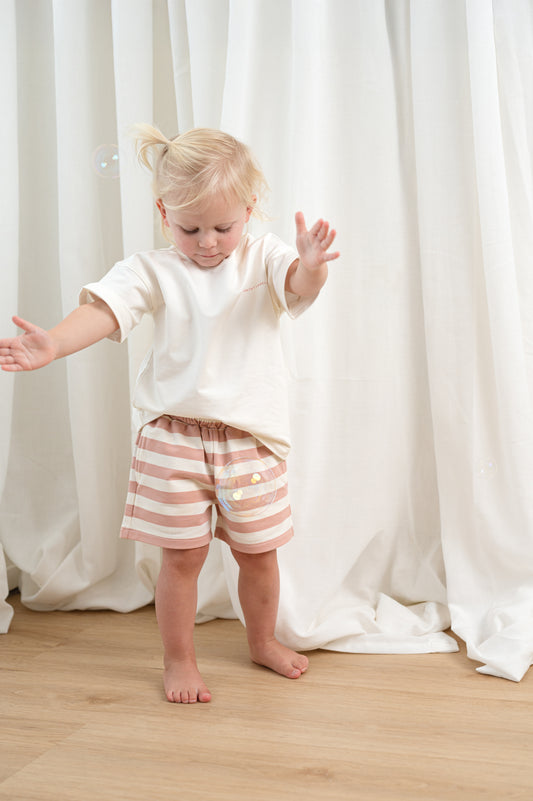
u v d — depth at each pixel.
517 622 1.36
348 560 1.55
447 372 1.52
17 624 1.62
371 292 1.57
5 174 1.66
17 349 1.09
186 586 1.27
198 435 1.25
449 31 1.50
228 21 1.56
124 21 1.61
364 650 1.42
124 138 1.62
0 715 1.16
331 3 1.54
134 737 1.08
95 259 1.70
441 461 1.54
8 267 1.67
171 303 1.24
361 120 1.55
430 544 1.63
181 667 1.26
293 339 1.51
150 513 1.26
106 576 1.73
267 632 1.34
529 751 1.02
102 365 1.71
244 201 1.21
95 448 1.68
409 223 1.60
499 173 1.45
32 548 1.77
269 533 1.28
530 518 1.46
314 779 0.96
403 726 1.10
